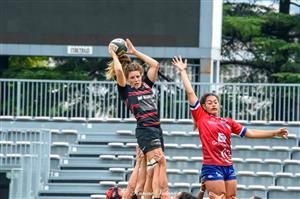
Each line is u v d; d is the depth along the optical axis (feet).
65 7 204.85
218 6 213.05
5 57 225.56
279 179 180.14
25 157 173.88
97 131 194.39
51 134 189.67
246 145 191.93
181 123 193.47
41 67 258.37
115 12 204.03
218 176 115.96
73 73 256.73
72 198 178.19
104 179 181.78
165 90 196.34
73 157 186.80
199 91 197.47
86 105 200.75
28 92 197.98
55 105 200.54
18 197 170.19
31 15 204.95
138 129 114.21
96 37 204.74
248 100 197.88
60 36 204.95
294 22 278.46
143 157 118.42
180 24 202.90
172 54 203.00
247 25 274.77
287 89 201.36
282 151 187.32
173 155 187.42
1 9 204.85
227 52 278.87
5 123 195.93
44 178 180.04
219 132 116.26
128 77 114.32
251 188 176.14
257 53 276.62
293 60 273.54
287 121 195.93
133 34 203.62
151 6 203.41
